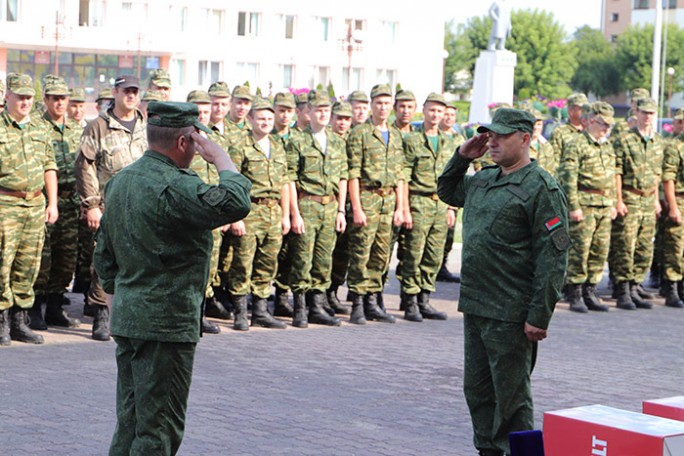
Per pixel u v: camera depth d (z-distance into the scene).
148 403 6.51
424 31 79.69
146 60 70.00
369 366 11.59
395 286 18.23
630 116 18.16
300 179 13.93
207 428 8.91
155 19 69.25
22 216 12.00
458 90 121.06
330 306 15.27
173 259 6.45
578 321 15.26
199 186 6.35
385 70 78.75
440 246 14.82
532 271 7.54
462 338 13.51
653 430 5.27
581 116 16.41
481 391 7.81
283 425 9.09
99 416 9.17
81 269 13.62
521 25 111.19
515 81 111.38
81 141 12.23
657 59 39.38
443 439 8.84
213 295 13.91
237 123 13.83
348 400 10.05
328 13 75.56
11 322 12.31
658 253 17.50
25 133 12.01
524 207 7.50
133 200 6.45
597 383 11.20
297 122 15.63
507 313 7.53
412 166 14.65
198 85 71.44
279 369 11.28
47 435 8.55
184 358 6.56
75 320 13.34
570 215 15.84
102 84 69.19
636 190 16.58
